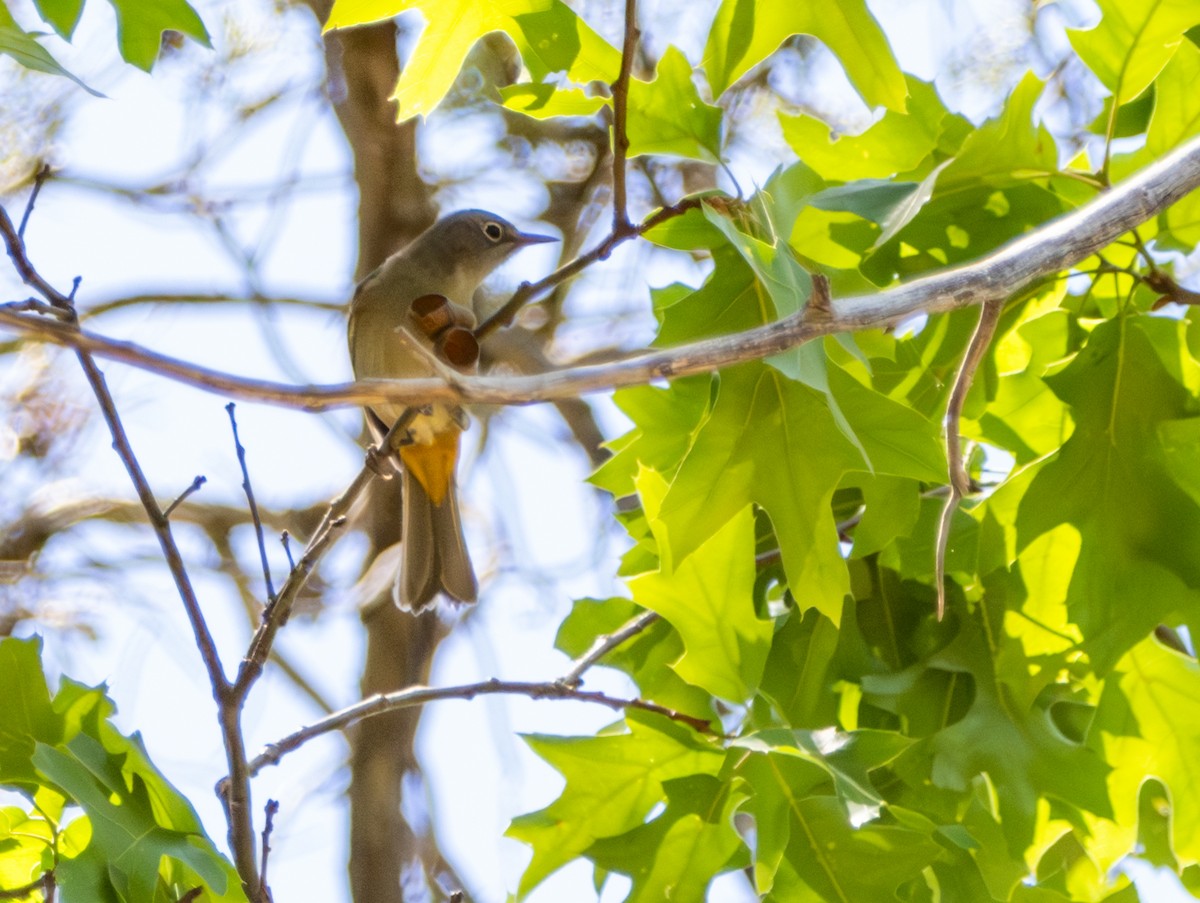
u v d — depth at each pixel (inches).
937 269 329.7
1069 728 332.2
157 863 288.5
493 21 297.0
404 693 335.0
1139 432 303.7
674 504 282.8
